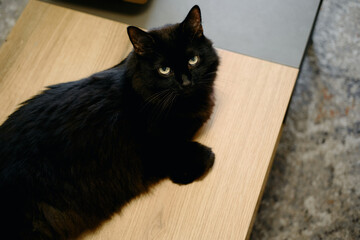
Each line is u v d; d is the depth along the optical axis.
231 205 1.16
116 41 1.41
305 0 1.49
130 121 1.14
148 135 1.18
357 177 1.60
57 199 1.10
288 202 1.58
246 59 1.36
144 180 1.22
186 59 1.06
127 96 1.14
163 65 1.06
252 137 1.25
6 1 2.00
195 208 1.17
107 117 1.12
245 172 1.20
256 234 1.54
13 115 1.17
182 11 1.52
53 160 1.08
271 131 1.25
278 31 1.46
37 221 1.08
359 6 1.88
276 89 1.31
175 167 1.20
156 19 1.51
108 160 1.14
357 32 1.84
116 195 1.19
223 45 1.45
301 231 1.54
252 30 1.47
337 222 1.54
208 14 1.51
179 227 1.14
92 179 1.13
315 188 1.60
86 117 1.11
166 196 1.19
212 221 1.14
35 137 1.09
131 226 1.16
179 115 1.19
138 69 1.09
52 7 1.47
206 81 1.17
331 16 1.88
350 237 1.52
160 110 1.15
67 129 1.10
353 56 1.81
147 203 1.19
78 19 1.45
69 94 1.15
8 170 1.06
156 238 1.14
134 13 1.52
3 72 1.38
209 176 1.20
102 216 1.18
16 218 1.05
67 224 1.14
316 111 1.72
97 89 1.14
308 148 1.66
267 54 1.42
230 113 1.29
